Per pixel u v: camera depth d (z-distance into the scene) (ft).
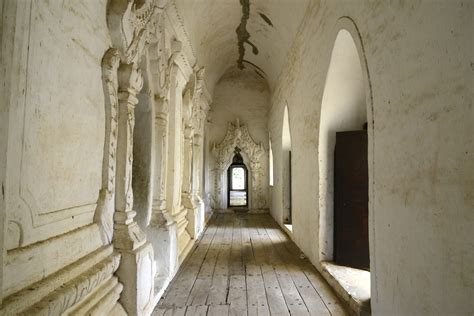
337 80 12.54
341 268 12.58
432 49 5.42
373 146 7.91
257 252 17.38
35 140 5.17
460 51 4.74
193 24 18.22
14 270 4.65
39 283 5.13
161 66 12.59
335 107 13.20
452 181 4.94
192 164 21.43
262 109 35.70
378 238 7.66
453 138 4.92
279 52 23.67
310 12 14.80
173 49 14.88
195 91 21.70
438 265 5.30
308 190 15.93
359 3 8.77
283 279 12.83
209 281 12.60
